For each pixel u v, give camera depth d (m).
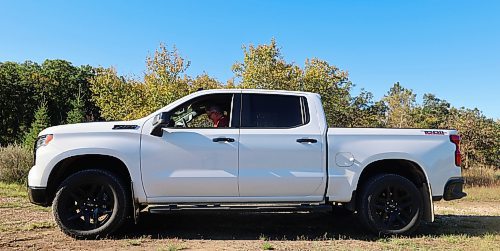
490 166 23.95
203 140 5.62
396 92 47.94
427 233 6.29
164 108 5.85
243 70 22.28
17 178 13.16
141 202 5.58
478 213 8.98
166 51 22.42
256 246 5.28
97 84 25.12
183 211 5.54
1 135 47.25
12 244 5.16
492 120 26.44
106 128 5.60
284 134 5.76
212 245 5.29
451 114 31.97
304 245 5.37
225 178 5.59
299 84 22.17
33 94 49.69
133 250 4.96
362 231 6.27
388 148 5.90
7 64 50.97
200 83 22.64
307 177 5.70
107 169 5.74
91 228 5.49
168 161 5.57
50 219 6.71
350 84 25.44
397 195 5.99
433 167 5.96
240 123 5.82
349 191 5.80
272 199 5.72
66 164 5.59
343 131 5.92
